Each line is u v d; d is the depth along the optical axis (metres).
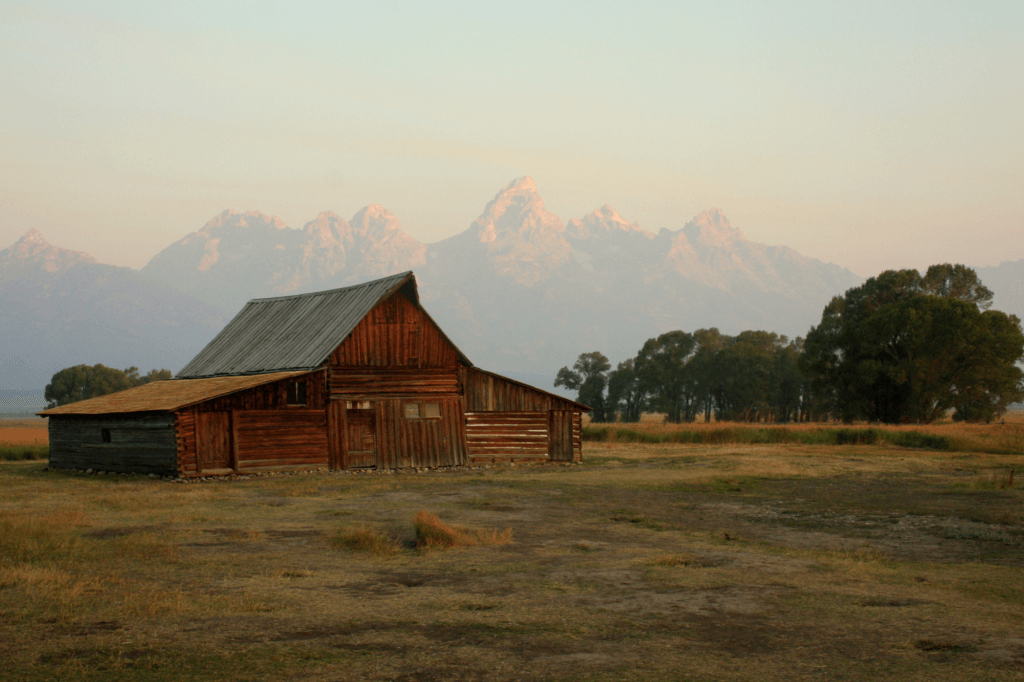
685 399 137.50
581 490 25.45
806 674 7.34
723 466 33.16
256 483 28.92
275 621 9.19
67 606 9.66
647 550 14.34
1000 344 71.69
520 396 38.34
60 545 13.78
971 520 18.72
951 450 45.16
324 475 32.41
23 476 32.38
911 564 13.23
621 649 8.16
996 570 12.61
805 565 12.88
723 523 18.66
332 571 12.20
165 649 8.05
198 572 11.97
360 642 8.39
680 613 9.65
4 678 7.15
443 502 22.25
